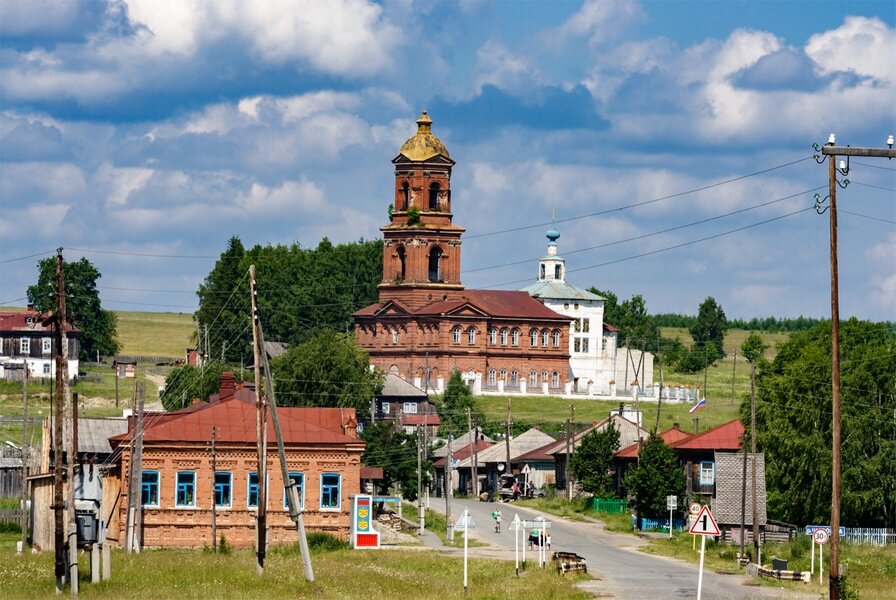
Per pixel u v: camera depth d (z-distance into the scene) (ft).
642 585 321.32
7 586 269.44
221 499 403.54
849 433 482.69
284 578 290.15
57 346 284.00
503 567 349.00
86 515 336.90
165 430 400.47
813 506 482.69
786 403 489.67
